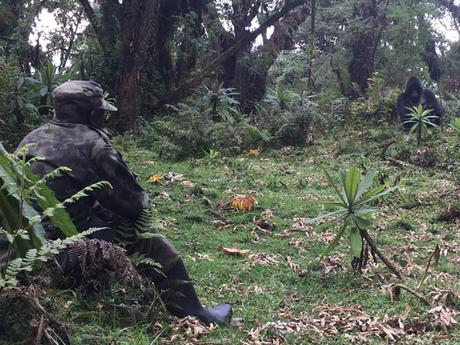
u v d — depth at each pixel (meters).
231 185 9.69
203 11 21.56
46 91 12.34
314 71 25.70
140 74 18.86
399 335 4.13
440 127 14.73
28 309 3.30
